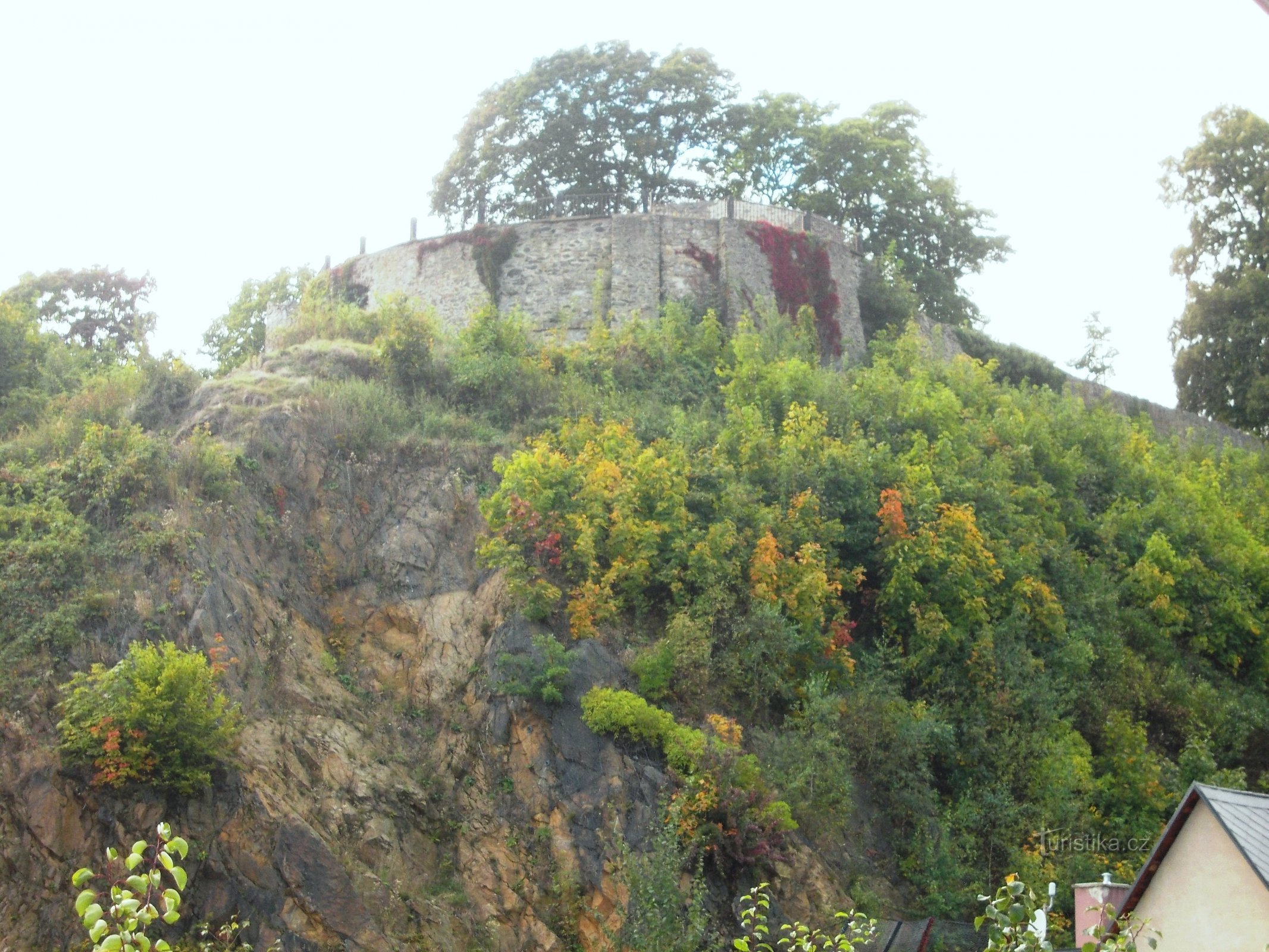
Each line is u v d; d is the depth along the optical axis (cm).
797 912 2291
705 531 2845
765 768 2475
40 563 2358
